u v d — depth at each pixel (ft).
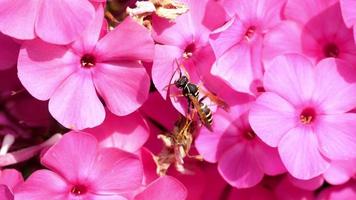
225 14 0.78
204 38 0.78
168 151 0.77
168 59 0.76
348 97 0.78
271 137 0.76
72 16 0.72
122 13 0.76
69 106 0.74
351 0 0.77
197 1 0.77
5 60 0.76
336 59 0.78
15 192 0.72
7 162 0.75
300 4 0.79
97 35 0.74
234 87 0.78
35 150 0.76
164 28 0.76
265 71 0.77
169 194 0.75
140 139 0.76
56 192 0.73
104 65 0.75
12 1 0.72
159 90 0.75
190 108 0.76
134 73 0.74
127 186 0.74
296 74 0.77
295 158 0.76
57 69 0.73
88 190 0.74
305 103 0.78
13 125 0.79
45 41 0.71
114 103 0.75
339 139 0.77
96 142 0.72
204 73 0.78
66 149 0.72
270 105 0.77
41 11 0.72
